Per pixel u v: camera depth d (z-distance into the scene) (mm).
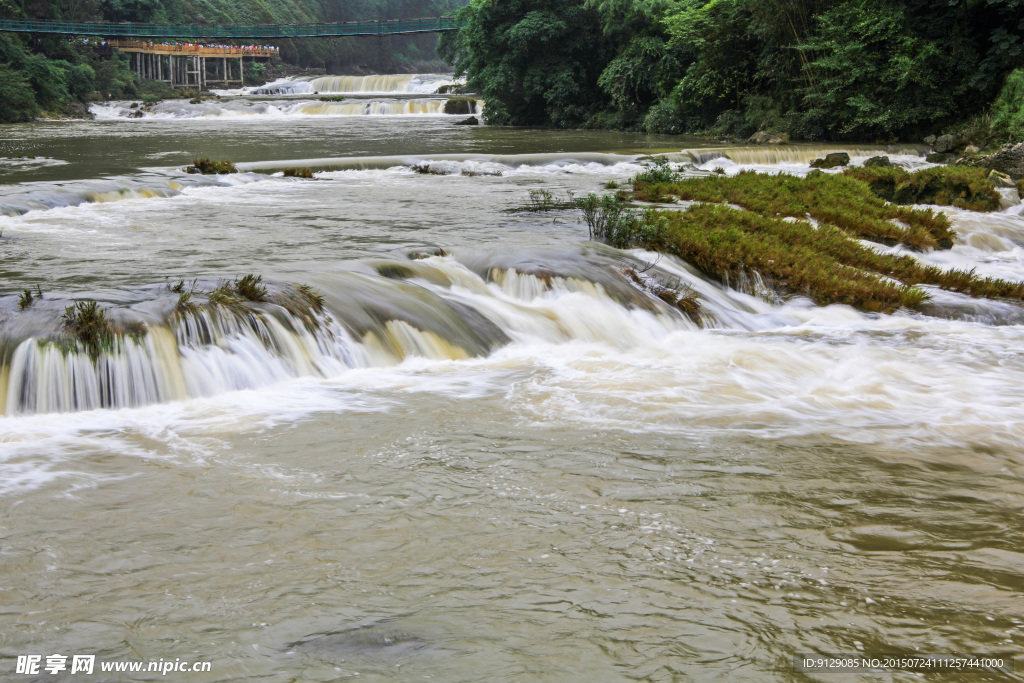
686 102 47469
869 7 39156
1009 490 6566
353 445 7031
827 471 6844
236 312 8820
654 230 14336
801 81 42469
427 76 92688
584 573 5082
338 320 9547
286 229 15109
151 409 7734
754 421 8078
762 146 37062
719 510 6016
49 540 5305
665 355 10438
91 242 13398
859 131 39938
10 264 11469
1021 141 32375
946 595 4949
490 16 54938
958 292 14523
